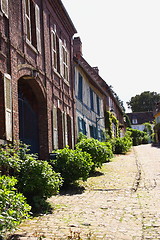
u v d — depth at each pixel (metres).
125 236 5.12
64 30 15.67
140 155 25.20
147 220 6.12
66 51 15.70
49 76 12.39
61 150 10.52
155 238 4.98
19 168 7.13
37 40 11.03
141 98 89.06
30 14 11.02
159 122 48.41
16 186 7.31
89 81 22.19
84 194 9.26
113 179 11.93
